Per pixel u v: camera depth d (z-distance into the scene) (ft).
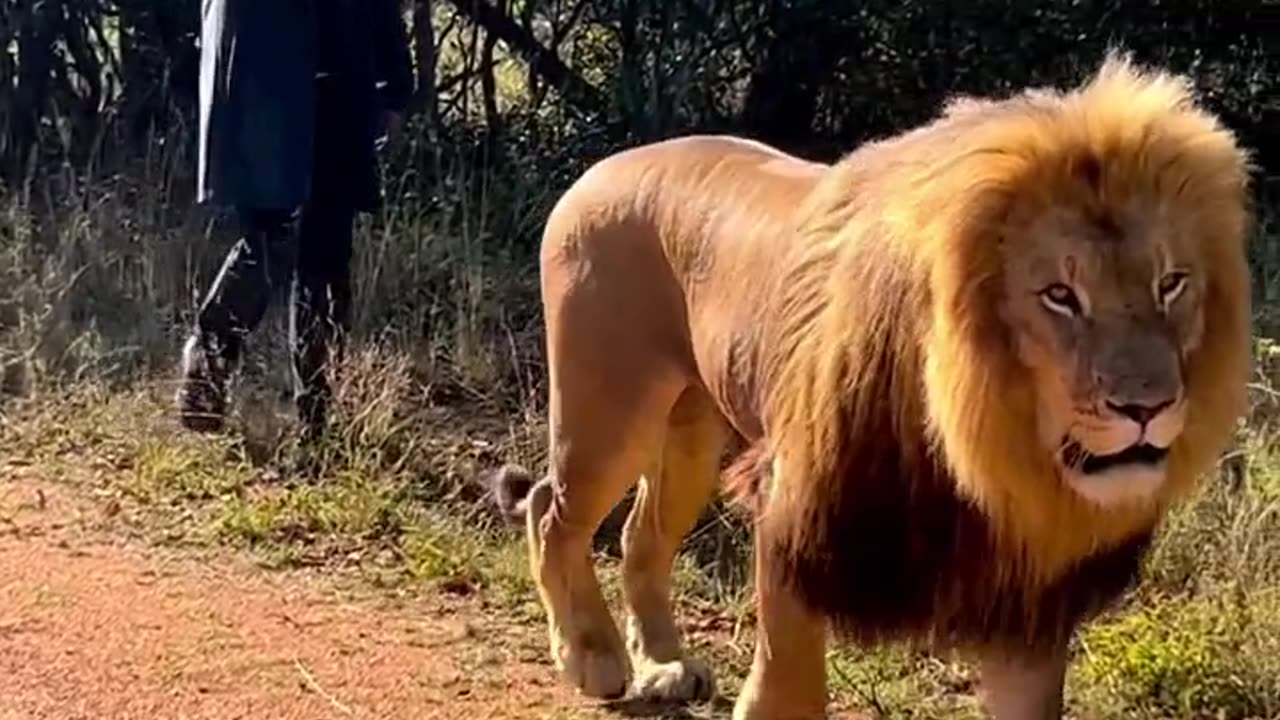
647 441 16.99
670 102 33.09
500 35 34.17
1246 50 34.42
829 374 13.60
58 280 28.17
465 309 27.94
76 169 33.06
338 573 21.58
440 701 18.33
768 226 15.05
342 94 24.47
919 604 13.93
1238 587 19.35
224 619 20.17
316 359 24.57
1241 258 12.82
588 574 18.25
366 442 24.17
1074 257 12.29
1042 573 13.30
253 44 23.27
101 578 21.17
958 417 12.65
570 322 16.96
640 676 18.34
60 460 24.61
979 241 12.50
